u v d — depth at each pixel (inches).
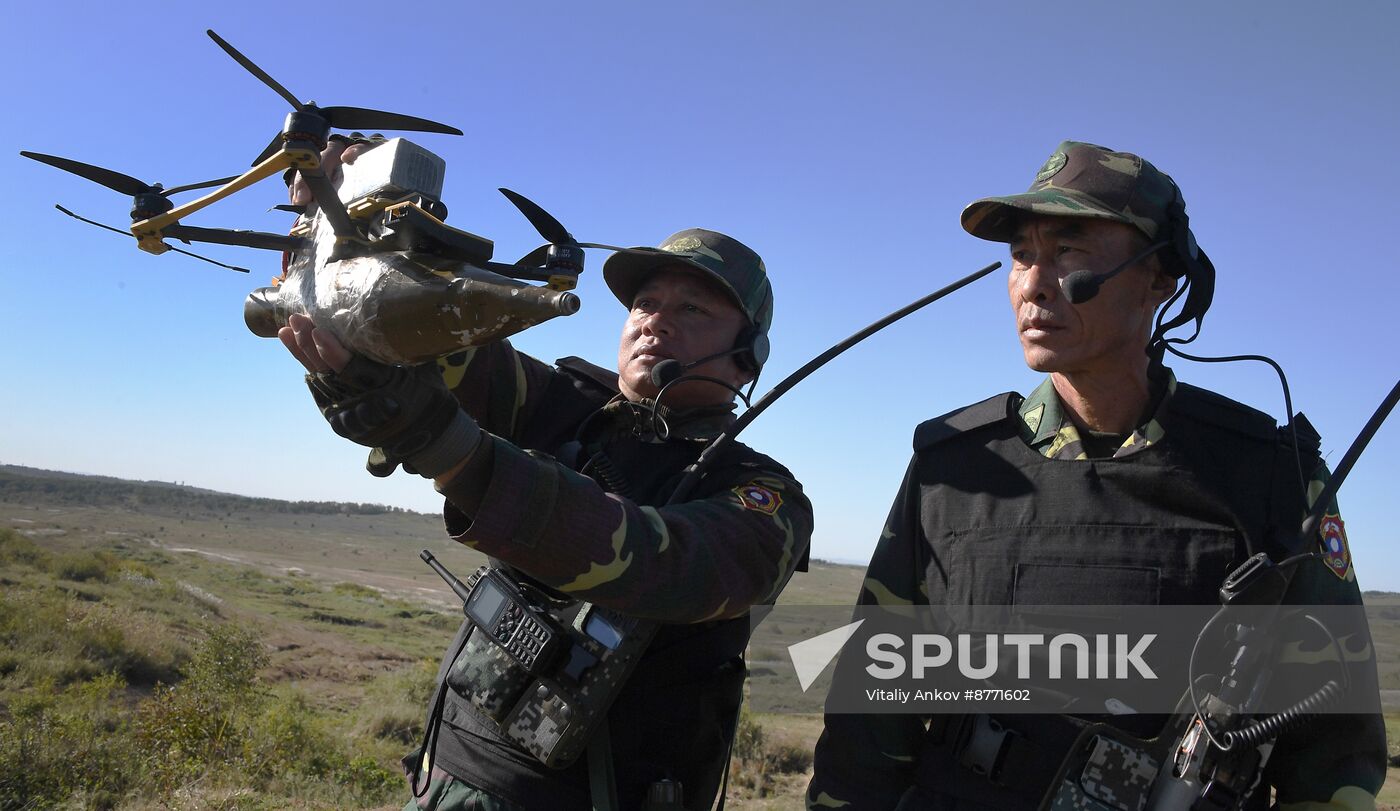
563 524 63.5
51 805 359.6
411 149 61.5
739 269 100.0
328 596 2252.7
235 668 681.6
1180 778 68.2
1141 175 77.2
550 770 83.6
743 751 666.2
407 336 56.8
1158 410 77.5
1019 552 78.7
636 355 98.5
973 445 85.0
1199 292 79.5
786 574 85.6
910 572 87.0
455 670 87.4
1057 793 72.1
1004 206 80.4
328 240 62.5
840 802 85.1
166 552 2829.7
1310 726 71.1
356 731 663.1
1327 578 72.5
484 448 62.6
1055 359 76.9
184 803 380.5
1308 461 74.7
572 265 61.6
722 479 86.2
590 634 82.4
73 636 764.6
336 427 59.6
